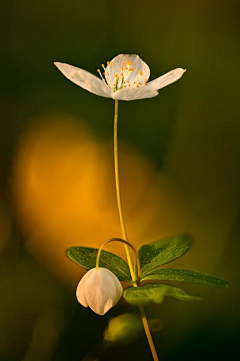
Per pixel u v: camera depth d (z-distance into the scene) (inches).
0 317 8.9
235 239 9.8
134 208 10.2
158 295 6.7
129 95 7.4
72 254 7.3
